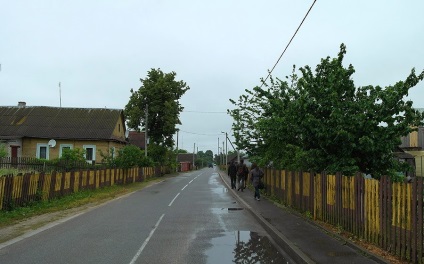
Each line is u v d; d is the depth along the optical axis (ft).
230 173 88.33
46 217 42.88
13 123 134.21
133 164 104.37
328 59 43.24
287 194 51.44
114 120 139.33
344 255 24.45
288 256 26.16
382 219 25.14
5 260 24.32
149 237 32.12
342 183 32.09
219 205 56.08
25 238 31.32
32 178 49.14
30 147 128.98
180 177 162.81
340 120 36.65
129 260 24.50
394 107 37.37
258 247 28.76
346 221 31.19
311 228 34.24
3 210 41.96
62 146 129.90
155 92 166.61
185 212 48.21
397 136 37.99
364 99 38.96
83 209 50.75
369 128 36.99
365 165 39.63
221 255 26.25
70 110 143.95
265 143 72.84
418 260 21.03
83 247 28.17
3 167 84.02
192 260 24.75
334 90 39.27
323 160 39.63
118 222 39.93
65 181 61.52
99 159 129.80
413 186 21.43
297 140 45.14
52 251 26.84
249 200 59.98
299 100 39.88
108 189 81.97
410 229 21.76
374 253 24.26
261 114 74.43
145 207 53.42
